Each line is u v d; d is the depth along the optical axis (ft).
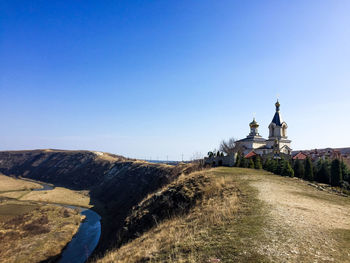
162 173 206.28
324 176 110.42
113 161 434.71
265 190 57.77
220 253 25.79
